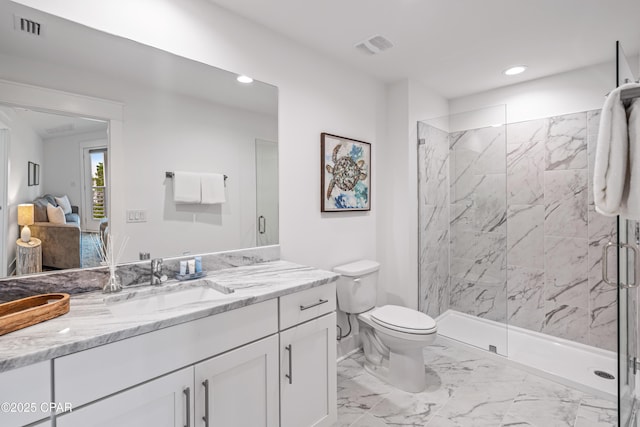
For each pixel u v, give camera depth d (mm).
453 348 2721
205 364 1171
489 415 1826
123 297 1325
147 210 1529
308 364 1566
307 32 2004
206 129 1715
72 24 1304
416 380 2066
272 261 2004
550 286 2672
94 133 1379
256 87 1905
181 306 1187
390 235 2871
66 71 1304
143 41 1479
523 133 2811
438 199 2963
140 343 1016
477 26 1937
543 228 2703
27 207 1229
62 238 1309
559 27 1947
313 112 2230
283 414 1450
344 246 2500
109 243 1420
